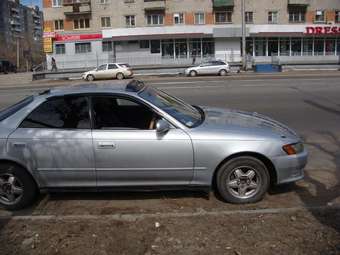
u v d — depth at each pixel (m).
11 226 4.30
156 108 4.80
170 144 4.68
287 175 4.84
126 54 49.91
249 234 3.97
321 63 40.97
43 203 5.09
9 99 18.27
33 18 129.88
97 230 4.15
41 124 4.82
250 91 17.19
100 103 4.86
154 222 4.28
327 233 3.95
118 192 5.34
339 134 8.70
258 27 48.75
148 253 3.70
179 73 37.62
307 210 4.46
